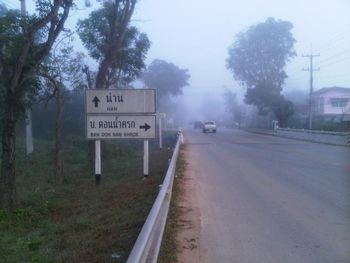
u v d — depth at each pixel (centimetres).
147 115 1374
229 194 1062
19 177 1697
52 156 2378
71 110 4016
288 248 630
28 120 2112
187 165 1717
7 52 1068
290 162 1812
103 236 712
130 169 1812
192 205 930
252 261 576
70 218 921
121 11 1966
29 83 1125
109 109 1366
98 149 1391
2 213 902
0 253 635
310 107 4612
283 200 984
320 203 949
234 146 2908
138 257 398
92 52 2056
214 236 692
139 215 829
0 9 2059
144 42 2234
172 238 671
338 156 2105
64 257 605
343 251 616
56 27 1068
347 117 5225
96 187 1350
